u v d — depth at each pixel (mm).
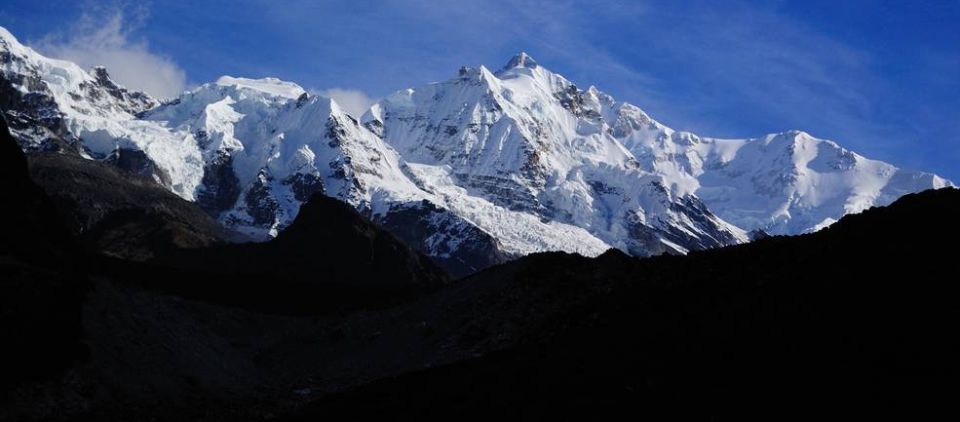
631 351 80938
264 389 100812
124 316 99812
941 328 69562
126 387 88438
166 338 102625
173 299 126125
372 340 116625
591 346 84750
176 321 111125
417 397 80062
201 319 124375
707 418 66375
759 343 75062
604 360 80062
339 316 131625
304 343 121500
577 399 72688
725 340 77500
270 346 122000
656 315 89062
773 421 64375
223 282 153375
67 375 84250
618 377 75625
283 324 132500
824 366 69312
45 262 98562
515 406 73250
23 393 79938
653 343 81438
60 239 109250
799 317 77000
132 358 93562
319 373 107125
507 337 104250
